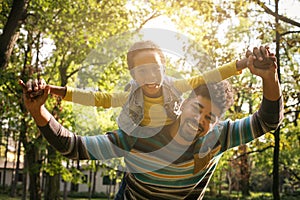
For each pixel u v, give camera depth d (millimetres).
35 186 17422
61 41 14547
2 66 10219
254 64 1917
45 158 16094
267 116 2057
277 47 10711
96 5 13758
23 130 14773
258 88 11766
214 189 37719
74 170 16562
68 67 15578
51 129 1984
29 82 1908
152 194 2199
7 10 12953
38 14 13148
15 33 10211
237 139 2123
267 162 24875
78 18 13633
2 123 14148
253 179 49844
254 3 10414
